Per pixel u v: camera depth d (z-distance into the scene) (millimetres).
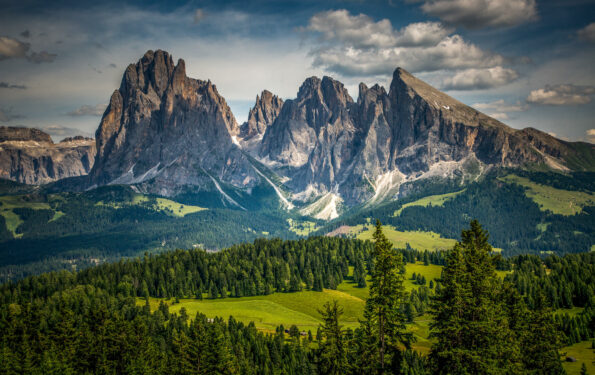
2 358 125625
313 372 134375
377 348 74562
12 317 159250
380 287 72312
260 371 138625
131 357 132750
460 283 69188
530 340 84625
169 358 134625
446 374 68875
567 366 131375
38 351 140500
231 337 156875
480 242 76062
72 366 129375
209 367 113688
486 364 65312
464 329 68562
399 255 73125
